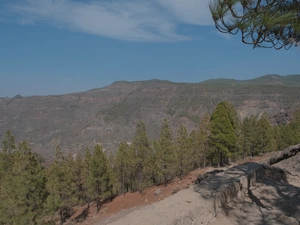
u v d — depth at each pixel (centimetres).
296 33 585
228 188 739
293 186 912
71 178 2998
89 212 2983
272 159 1819
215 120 2975
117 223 521
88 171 3228
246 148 3797
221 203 693
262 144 3897
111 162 3962
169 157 2547
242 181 823
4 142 2627
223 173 889
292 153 1730
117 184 3506
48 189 2298
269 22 525
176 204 611
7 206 1838
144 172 2992
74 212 3170
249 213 700
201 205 610
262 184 924
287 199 793
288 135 4034
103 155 2911
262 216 683
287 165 1426
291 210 715
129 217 544
